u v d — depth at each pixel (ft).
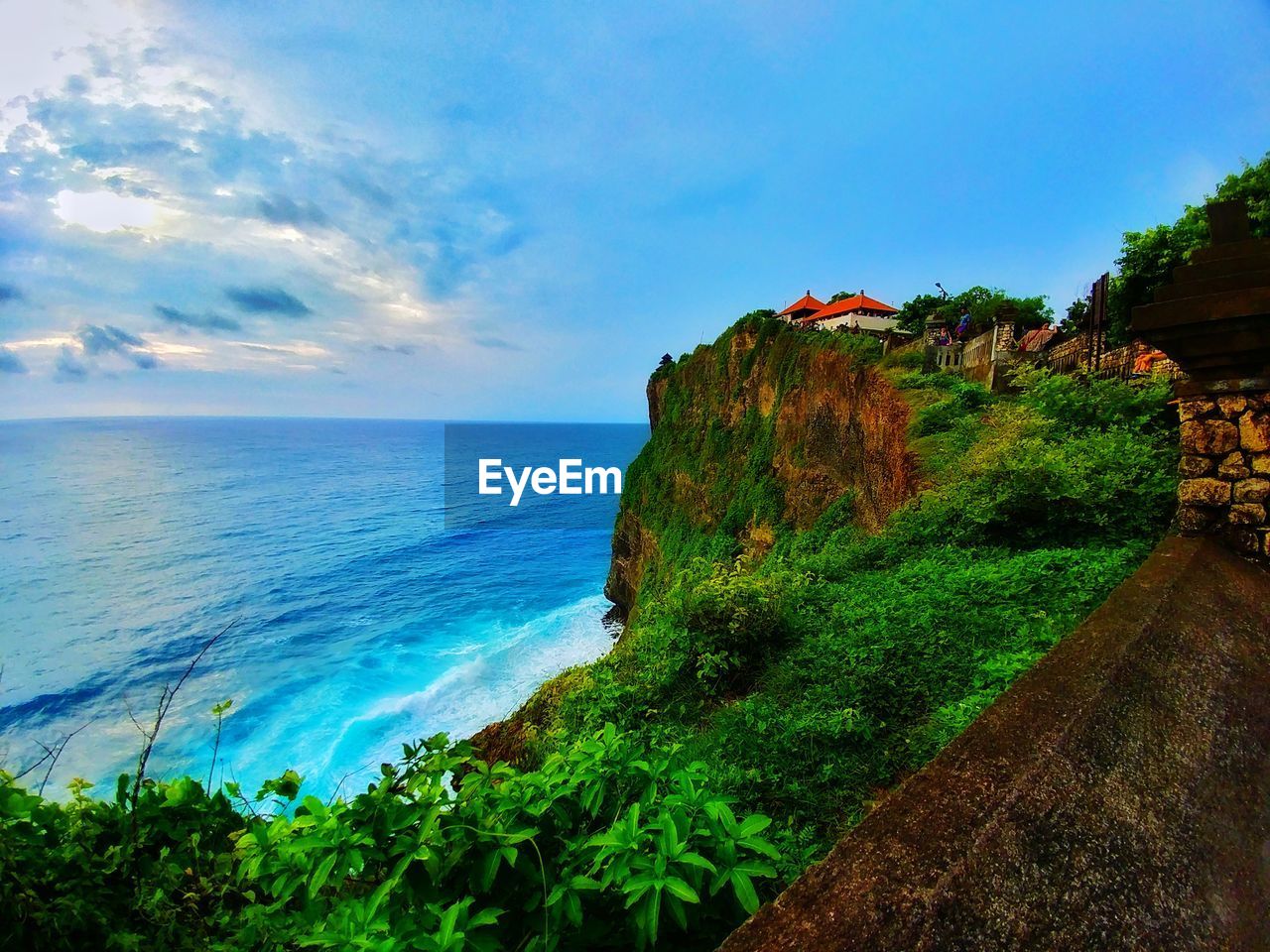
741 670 22.81
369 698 82.02
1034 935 3.93
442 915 5.24
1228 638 8.70
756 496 89.10
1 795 6.22
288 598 141.69
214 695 83.61
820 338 84.48
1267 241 11.99
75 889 5.99
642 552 125.80
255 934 5.94
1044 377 34.04
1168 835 5.07
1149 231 57.93
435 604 137.28
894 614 22.21
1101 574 19.85
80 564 171.83
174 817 7.18
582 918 6.16
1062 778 5.26
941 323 64.95
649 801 7.24
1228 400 12.92
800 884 4.42
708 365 121.90
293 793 7.64
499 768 7.14
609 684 22.33
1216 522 13.07
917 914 3.97
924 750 14.89
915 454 44.86
